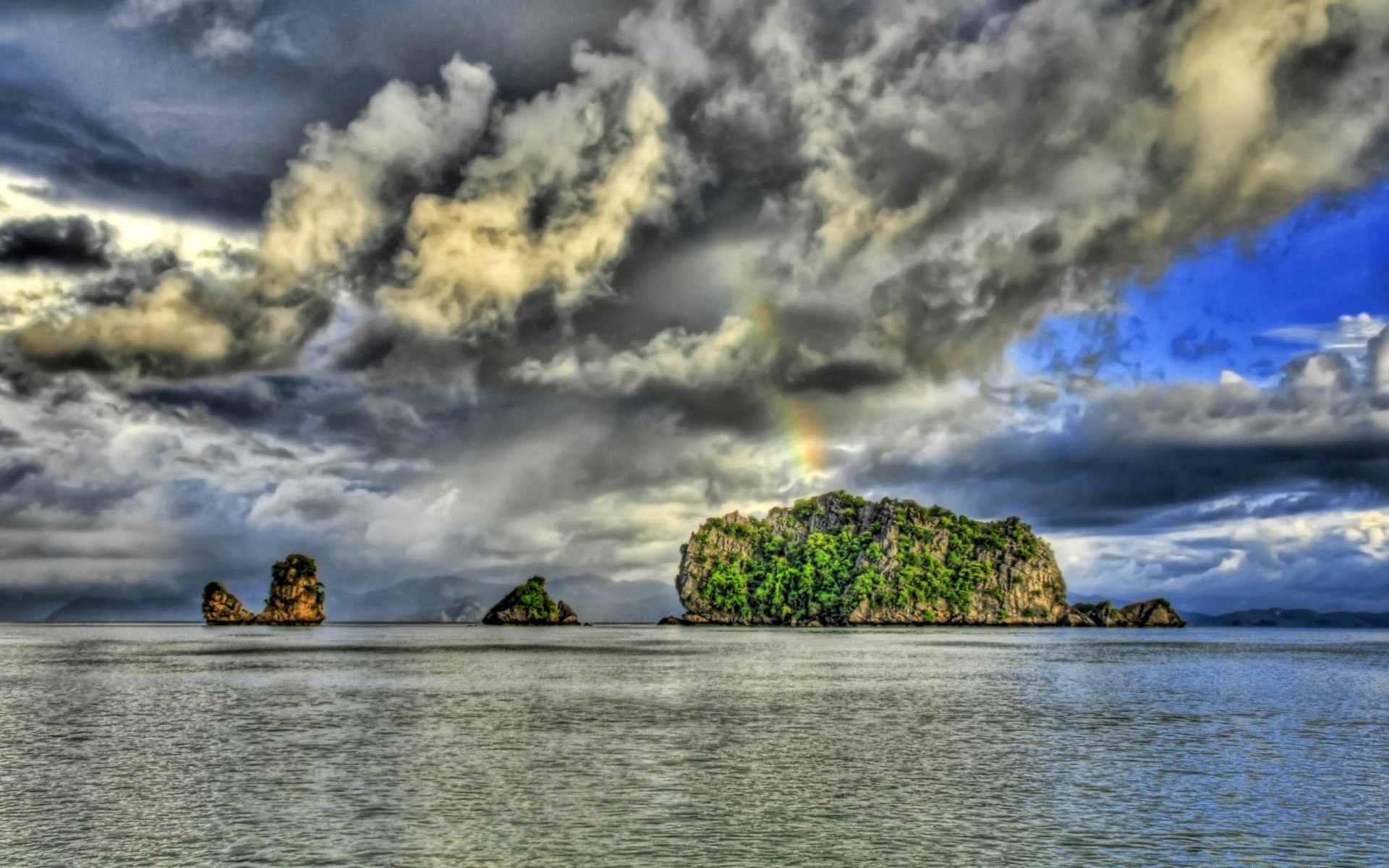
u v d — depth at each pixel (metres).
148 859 32.84
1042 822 37.84
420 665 124.56
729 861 32.78
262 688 90.62
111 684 94.94
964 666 123.81
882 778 46.03
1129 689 92.56
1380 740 58.62
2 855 33.25
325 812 38.94
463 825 36.94
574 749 53.97
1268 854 33.81
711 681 98.75
